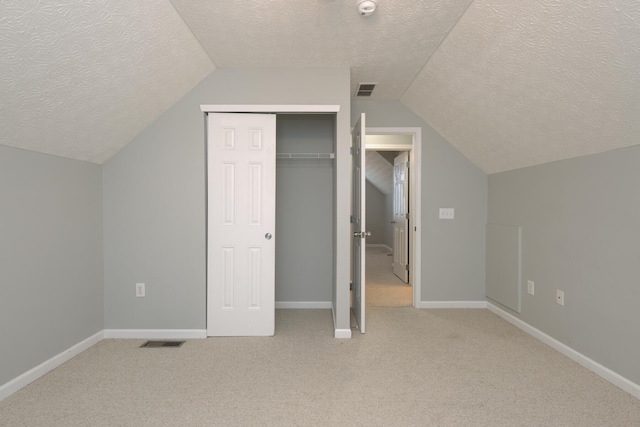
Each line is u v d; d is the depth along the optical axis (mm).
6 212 2016
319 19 2203
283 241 3791
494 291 3586
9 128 1931
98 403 1944
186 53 2486
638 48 1544
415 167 3832
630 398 1993
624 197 2082
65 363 2438
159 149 2893
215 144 2928
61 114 2109
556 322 2682
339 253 2932
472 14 2086
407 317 3473
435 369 2357
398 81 3246
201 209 2898
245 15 2156
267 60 2777
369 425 1761
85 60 1915
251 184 2943
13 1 1447
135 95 2451
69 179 2520
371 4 1997
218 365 2416
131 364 2426
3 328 1997
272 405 1935
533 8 1762
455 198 3795
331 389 2102
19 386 2086
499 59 2229
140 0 1852
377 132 3811
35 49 1668
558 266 2656
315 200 3779
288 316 3508
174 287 2914
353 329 3145
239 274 2949
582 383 2166
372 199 9281
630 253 2045
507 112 2611
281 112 2963
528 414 1848
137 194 2896
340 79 2922
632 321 2031
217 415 1842
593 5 1534
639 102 1754
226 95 2896
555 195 2689
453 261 3799
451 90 2914
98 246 2842
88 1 1660
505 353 2615
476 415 1841
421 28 2311
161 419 1803
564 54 1848
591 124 2113
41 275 2266
